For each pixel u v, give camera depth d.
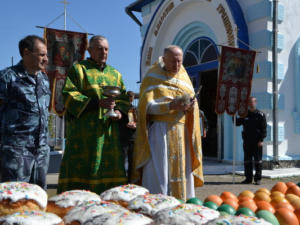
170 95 3.93
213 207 2.60
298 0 10.45
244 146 7.82
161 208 2.14
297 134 10.28
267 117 9.66
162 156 3.86
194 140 4.02
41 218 1.73
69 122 3.75
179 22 12.38
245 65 8.02
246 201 2.72
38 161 2.99
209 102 12.48
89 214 1.88
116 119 3.65
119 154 3.70
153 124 3.97
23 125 2.89
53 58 7.74
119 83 3.95
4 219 1.70
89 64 3.80
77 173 3.58
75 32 7.89
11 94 2.87
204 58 11.66
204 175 8.99
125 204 2.38
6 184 2.31
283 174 8.64
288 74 10.20
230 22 10.01
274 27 9.56
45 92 3.09
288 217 2.41
